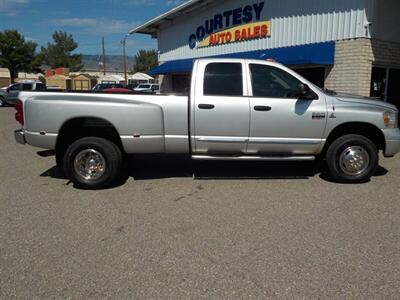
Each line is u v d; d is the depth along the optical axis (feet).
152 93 19.34
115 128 18.29
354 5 32.83
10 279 10.28
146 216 14.99
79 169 18.66
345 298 9.41
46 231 13.51
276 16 41.34
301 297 9.45
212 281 10.17
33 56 199.11
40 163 25.07
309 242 12.54
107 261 11.29
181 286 9.94
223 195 17.66
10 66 189.88
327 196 17.46
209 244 12.42
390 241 12.61
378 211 15.48
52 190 18.63
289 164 24.14
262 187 18.95
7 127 46.21
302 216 14.92
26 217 14.88
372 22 32.37
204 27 55.31
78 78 197.98
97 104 18.03
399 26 34.60
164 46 68.18
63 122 18.15
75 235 13.16
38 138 18.44
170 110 18.49
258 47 44.70
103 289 9.81
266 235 13.12
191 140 18.81
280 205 16.21
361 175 19.43
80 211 15.58
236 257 11.51
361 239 12.77
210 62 18.93
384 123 19.24
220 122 18.66
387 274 10.50
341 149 19.27
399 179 20.45
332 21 34.91
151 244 12.44
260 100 18.67
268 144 19.06
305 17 37.70
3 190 18.62
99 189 18.78
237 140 18.88
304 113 18.81
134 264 11.10
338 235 13.10
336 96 19.39
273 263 11.14
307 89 18.67
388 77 36.06
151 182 20.02
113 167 18.57
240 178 20.72
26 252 11.87
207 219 14.64
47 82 197.57
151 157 26.66
